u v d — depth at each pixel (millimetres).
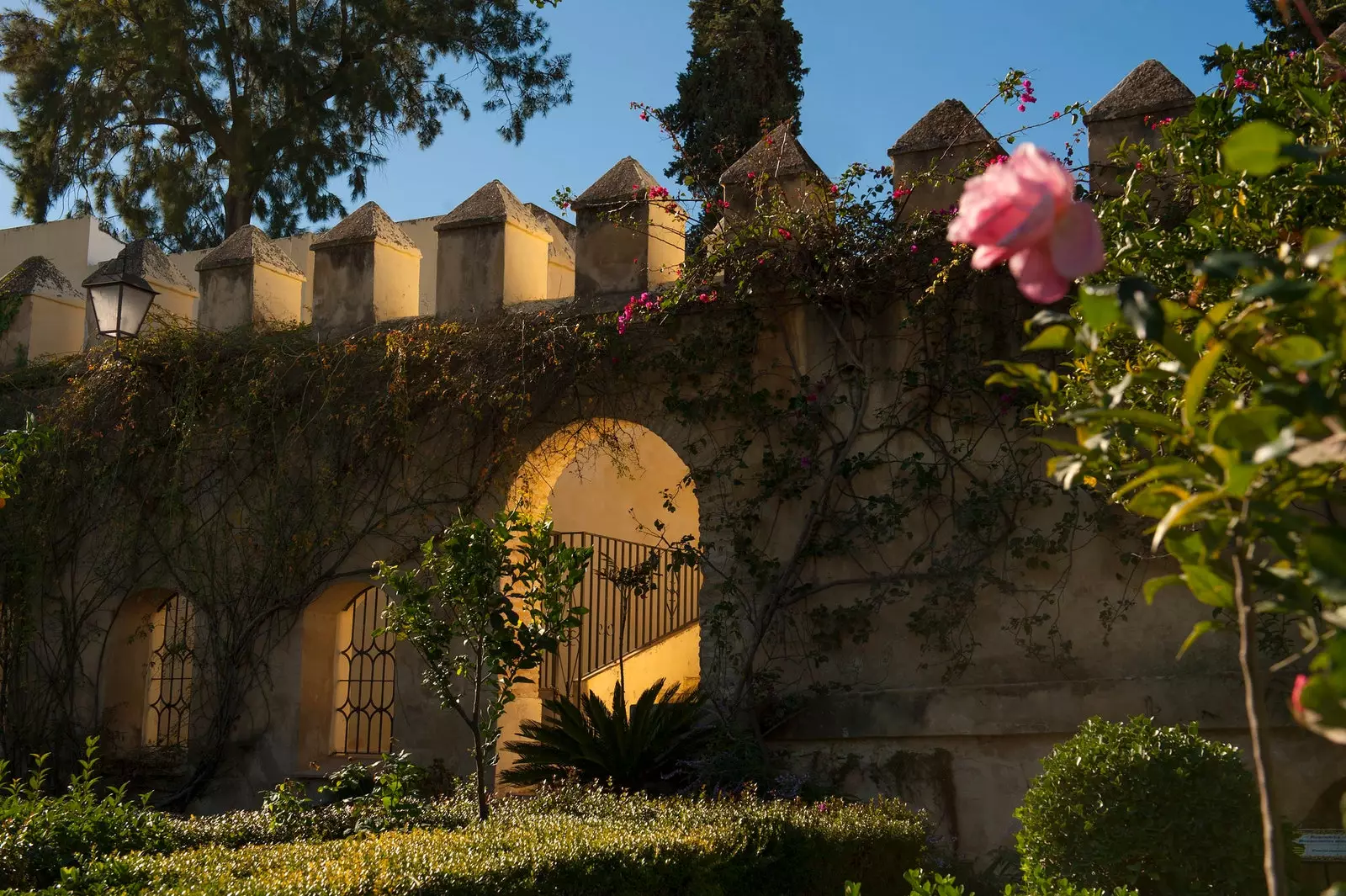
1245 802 5281
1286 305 2018
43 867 4973
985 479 8273
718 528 8953
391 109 20922
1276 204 3947
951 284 8469
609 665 11383
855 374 8719
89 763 6234
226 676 10422
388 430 10156
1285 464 1868
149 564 11055
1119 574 7871
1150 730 5574
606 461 13453
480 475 9703
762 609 8695
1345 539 1673
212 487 10797
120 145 21531
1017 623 8062
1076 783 5438
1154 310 1793
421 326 10039
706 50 19656
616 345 9383
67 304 12734
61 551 11383
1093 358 4164
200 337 10984
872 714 8227
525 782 8328
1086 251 1656
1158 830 5203
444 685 6457
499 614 6387
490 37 21391
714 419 9094
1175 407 3852
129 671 11297
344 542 10219
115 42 20172
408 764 7207
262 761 10250
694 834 5152
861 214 8648
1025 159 1691
